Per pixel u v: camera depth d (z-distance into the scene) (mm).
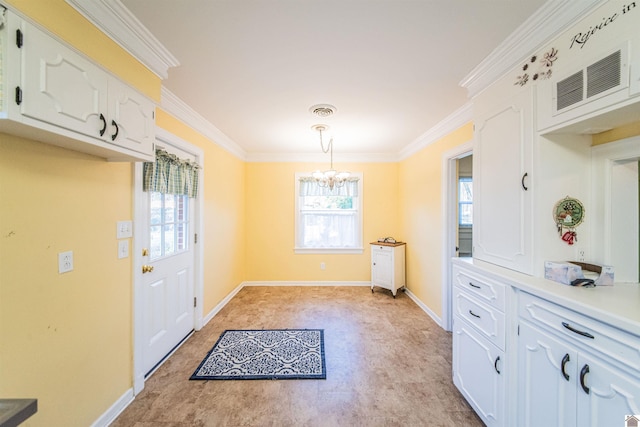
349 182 4500
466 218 4176
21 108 892
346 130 3189
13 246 1077
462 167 4180
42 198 1188
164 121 2229
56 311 1258
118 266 1668
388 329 2865
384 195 4508
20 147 1095
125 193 1732
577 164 1374
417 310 3422
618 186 1291
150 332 2088
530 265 1397
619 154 1254
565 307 1071
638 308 950
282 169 4520
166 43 1548
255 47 1587
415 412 1675
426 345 2523
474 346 1656
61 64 1033
